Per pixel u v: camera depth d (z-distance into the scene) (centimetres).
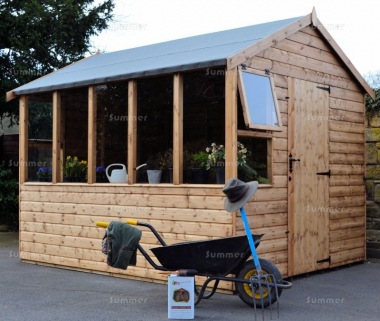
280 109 769
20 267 887
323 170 852
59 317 575
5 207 1325
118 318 571
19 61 1334
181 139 741
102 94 960
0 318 571
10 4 1342
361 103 948
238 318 570
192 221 722
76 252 856
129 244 598
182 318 567
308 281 782
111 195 815
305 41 826
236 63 681
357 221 932
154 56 862
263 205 734
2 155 1375
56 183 888
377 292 707
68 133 984
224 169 713
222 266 600
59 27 1357
